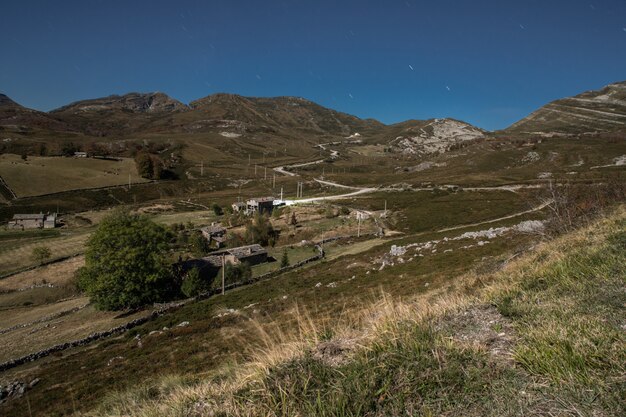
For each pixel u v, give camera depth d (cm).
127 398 630
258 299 3766
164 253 4750
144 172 16512
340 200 11619
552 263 765
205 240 7500
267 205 11644
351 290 3008
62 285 5884
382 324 496
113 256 4278
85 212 11944
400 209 9594
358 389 349
